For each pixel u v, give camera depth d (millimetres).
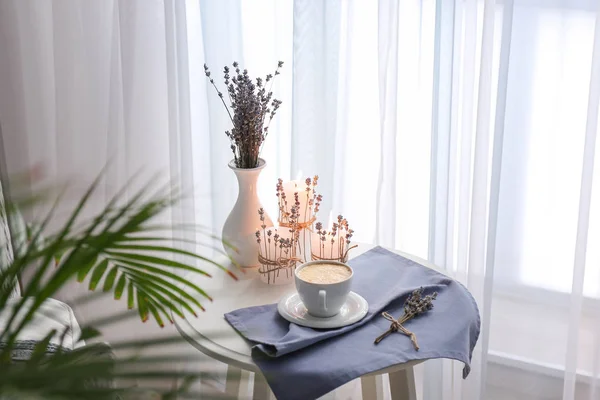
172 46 1830
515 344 1801
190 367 1842
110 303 1986
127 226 721
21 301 653
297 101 1779
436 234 1760
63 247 702
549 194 1682
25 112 2092
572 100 1610
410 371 1356
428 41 1713
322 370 1105
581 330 1730
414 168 1819
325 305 1209
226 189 1947
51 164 2115
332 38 1744
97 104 2010
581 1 1545
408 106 1778
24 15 1996
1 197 1453
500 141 1641
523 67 1615
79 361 638
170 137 1897
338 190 1844
